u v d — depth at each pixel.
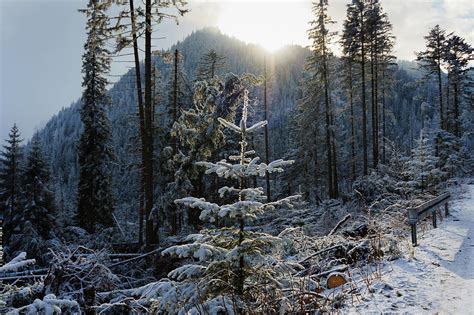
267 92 38.59
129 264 12.81
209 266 5.09
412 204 15.50
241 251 5.04
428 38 39.16
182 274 5.21
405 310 5.55
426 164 18.75
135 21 14.61
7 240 20.19
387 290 6.50
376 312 5.54
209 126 18.02
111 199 30.64
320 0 30.86
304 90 35.59
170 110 30.33
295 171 40.03
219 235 5.51
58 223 23.03
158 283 5.21
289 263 5.77
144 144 15.33
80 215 29.89
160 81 31.84
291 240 5.51
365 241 9.46
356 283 7.00
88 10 15.01
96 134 30.09
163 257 12.02
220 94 18.27
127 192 41.34
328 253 9.01
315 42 31.45
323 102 35.12
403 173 19.33
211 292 5.17
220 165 5.34
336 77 34.34
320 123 36.25
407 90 116.50
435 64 39.22
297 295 5.84
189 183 17.97
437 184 19.94
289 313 5.47
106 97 30.84
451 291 6.29
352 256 9.07
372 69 33.22
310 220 20.50
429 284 6.70
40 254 16.67
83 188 29.86
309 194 38.66
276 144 75.44
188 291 5.00
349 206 21.55
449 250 9.23
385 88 38.94
